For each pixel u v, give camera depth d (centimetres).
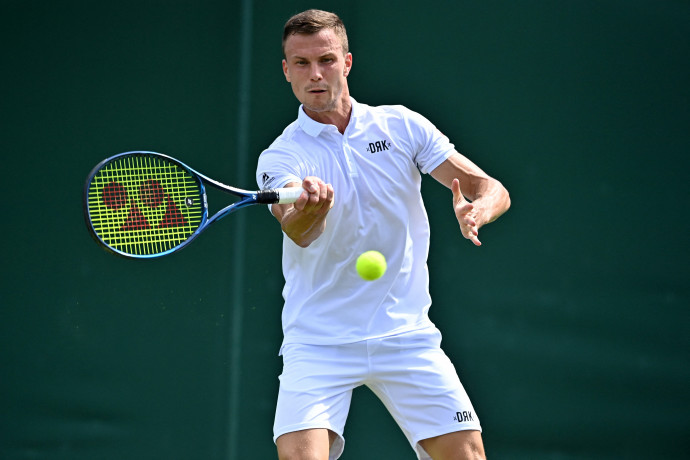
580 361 1872
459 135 1897
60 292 1844
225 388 1842
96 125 1866
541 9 1919
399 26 1906
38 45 1877
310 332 1191
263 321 1862
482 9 1922
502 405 1859
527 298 1881
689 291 1875
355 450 1852
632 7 1906
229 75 1883
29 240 1853
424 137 1230
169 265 1861
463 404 1187
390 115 1226
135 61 1881
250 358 1853
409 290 1215
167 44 1886
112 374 1831
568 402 1862
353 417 1861
